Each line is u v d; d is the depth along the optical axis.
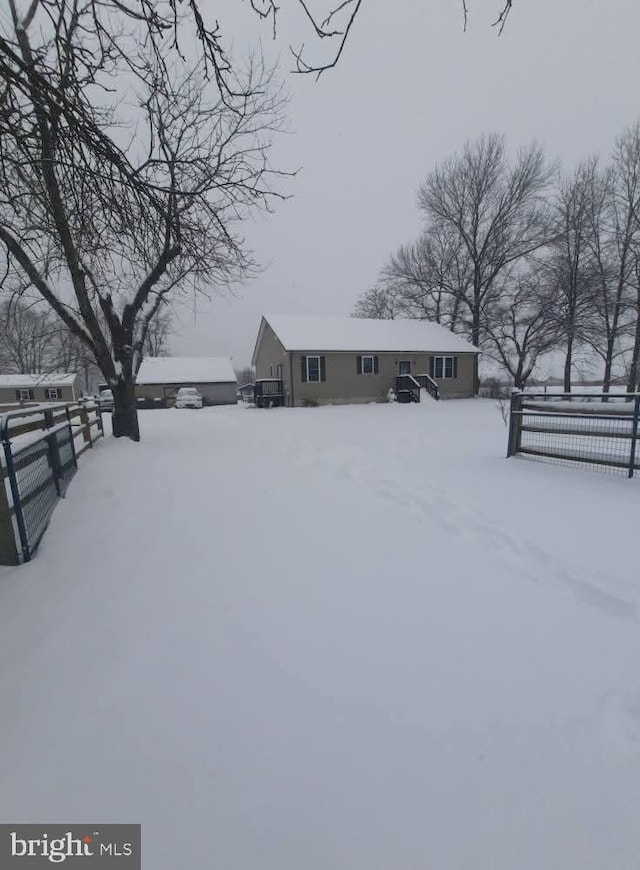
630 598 2.46
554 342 23.11
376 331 23.75
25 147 2.74
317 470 5.95
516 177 24.50
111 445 8.37
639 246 20.09
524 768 1.45
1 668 2.00
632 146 19.98
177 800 1.37
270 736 1.60
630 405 5.01
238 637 2.19
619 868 1.15
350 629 2.24
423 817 1.30
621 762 1.47
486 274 26.47
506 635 2.17
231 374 32.47
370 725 1.64
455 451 7.48
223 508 4.24
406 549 3.22
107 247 4.32
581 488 4.73
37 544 3.42
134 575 2.89
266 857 1.20
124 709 1.74
